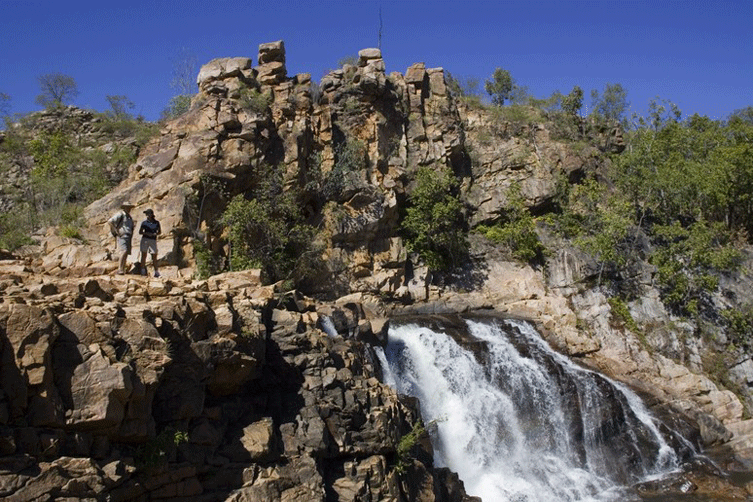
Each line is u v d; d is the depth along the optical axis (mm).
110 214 31234
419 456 24578
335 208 37875
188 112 35156
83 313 15469
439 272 41750
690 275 41938
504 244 43469
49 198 35312
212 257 31578
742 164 47562
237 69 36812
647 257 43688
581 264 41844
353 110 41375
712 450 33875
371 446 21766
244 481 18031
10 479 13172
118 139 41750
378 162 41375
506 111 49438
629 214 44250
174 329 17578
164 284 19250
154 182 32062
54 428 14328
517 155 47469
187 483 16906
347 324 27609
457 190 45656
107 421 14922
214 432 18203
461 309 40000
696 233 42062
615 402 33312
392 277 38906
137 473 15914
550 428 31969
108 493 14766
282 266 34469
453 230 42188
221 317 19297
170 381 17422
